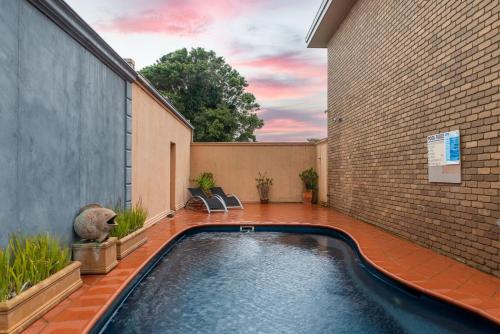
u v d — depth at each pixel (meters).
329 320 3.56
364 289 4.46
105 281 4.14
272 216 10.07
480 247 4.57
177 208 11.65
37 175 3.75
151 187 8.45
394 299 4.12
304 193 14.02
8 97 3.28
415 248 5.93
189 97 23.94
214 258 6.05
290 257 6.12
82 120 4.85
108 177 5.81
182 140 12.66
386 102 7.50
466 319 3.36
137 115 7.33
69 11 4.20
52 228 4.05
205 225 8.63
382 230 7.70
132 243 5.66
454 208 5.14
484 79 4.50
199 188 12.30
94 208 4.67
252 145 14.61
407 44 6.54
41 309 3.10
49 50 3.99
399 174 6.90
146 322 3.51
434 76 5.65
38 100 3.78
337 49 11.13
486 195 4.46
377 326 3.40
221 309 3.84
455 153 5.07
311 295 4.27
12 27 3.34
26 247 3.26
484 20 4.49
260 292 4.37
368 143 8.57
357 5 9.29
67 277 3.64
